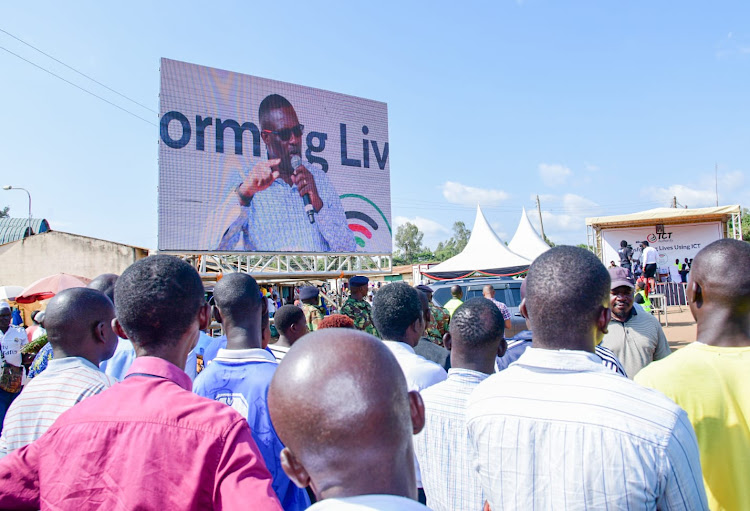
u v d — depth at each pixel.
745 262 1.67
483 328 2.30
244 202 13.59
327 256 15.20
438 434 2.23
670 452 1.33
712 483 1.58
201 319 1.87
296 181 14.41
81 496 1.43
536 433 1.46
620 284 3.54
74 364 2.21
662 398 1.43
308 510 0.97
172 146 12.75
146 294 1.70
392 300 3.01
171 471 1.42
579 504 1.36
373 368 1.05
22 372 5.68
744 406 1.57
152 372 1.66
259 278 14.33
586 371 1.51
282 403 1.06
